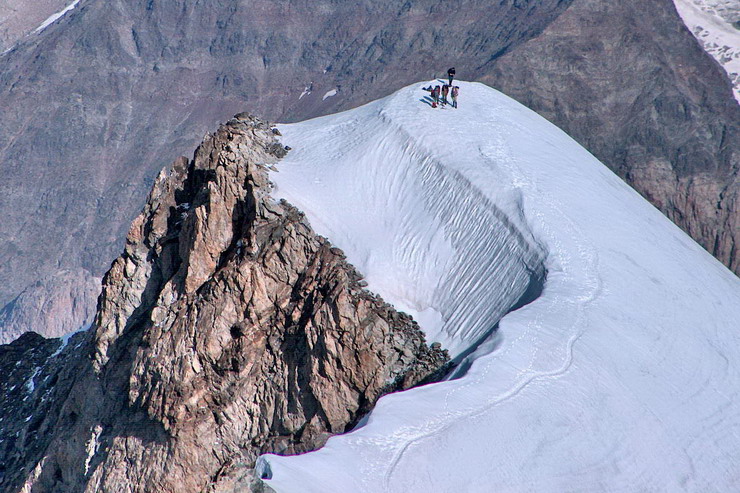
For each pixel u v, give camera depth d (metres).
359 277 105.19
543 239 100.62
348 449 70.44
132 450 111.88
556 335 87.00
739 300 107.38
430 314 103.75
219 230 113.00
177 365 109.31
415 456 71.25
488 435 74.31
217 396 107.00
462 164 113.00
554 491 70.38
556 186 112.00
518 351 84.06
